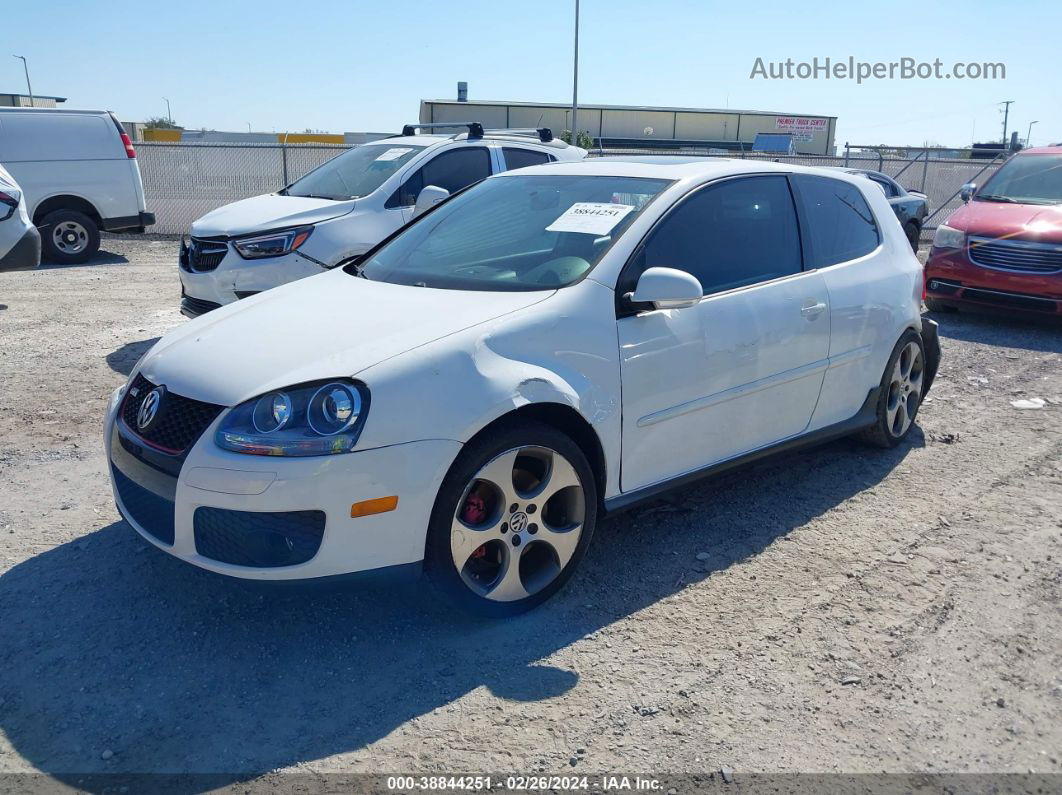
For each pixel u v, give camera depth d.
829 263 4.67
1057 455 5.32
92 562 3.78
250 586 2.98
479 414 3.11
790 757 2.67
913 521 4.35
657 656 3.18
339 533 2.94
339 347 3.20
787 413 4.41
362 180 8.10
